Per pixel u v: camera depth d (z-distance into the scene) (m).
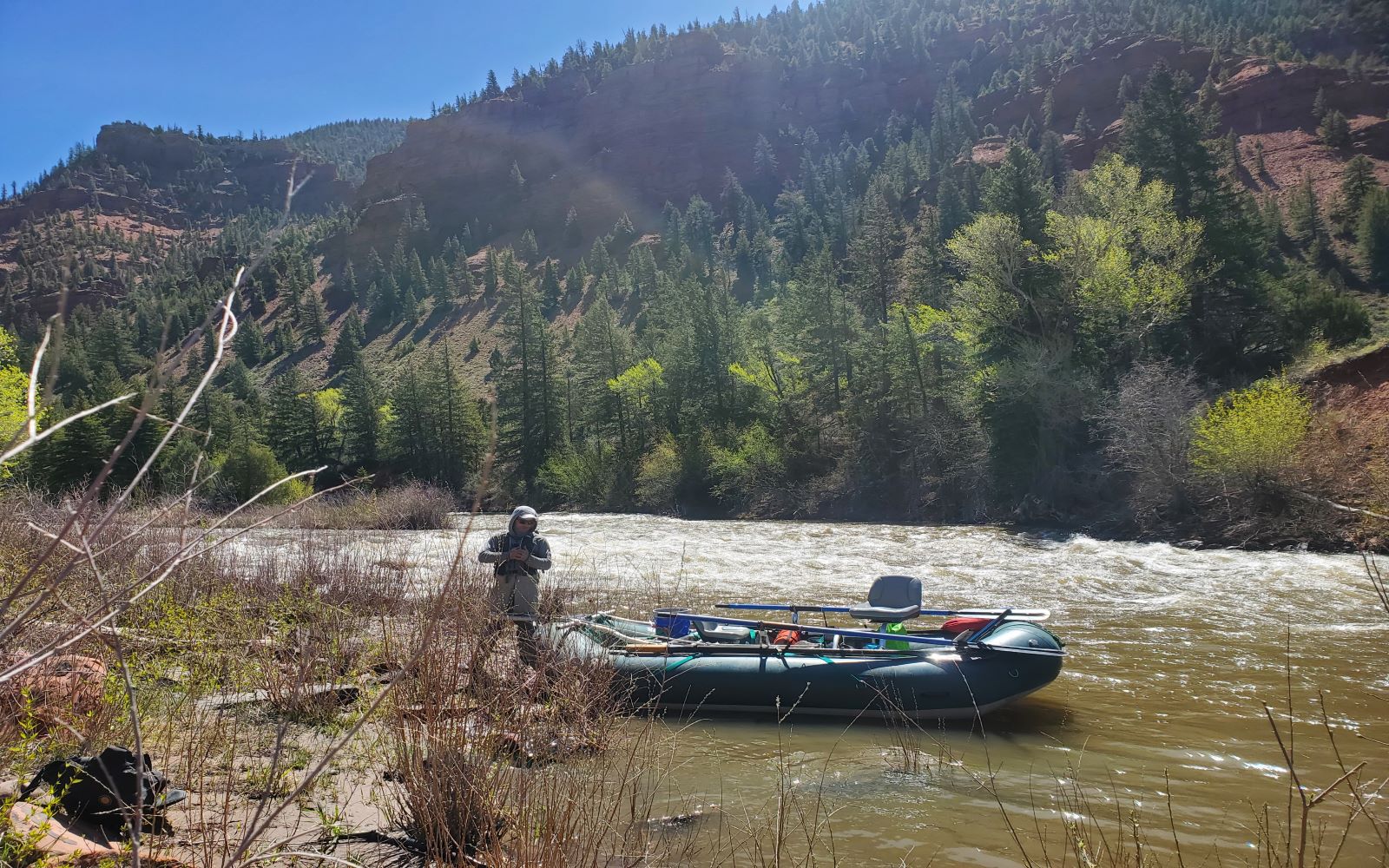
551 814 3.41
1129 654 8.92
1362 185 75.94
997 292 32.31
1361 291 63.38
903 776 5.48
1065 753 6.01
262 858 1.95
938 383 36.38
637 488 46.53
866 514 34.75
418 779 3.79
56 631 3.63
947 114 152.38
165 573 1.37
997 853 4.30
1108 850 4.05
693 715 6.82
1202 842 4.49
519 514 6.84
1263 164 106.81
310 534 10.43
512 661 4.93
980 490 30.27
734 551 20.50
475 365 112.00
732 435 45.09
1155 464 22.77
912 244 78.50
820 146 187.75
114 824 3.30
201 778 3.30
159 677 5.26
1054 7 192.88
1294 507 19.19
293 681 5.52
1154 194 33.09
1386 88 112.56
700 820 4.57
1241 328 35.69
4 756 3.41
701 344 53.31
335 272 188.00
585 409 63.88
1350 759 5.82
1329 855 4.30
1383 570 15.12
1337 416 21.28
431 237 186.62
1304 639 9.66
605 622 7.61
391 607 6.04
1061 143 109.62
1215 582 14.44
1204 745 6.14
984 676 6.74
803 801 4.97
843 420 40.28
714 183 189.88
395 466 59.75
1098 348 31.27
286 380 65.38
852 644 7.76
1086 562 17.89
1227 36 147.62
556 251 175.88
